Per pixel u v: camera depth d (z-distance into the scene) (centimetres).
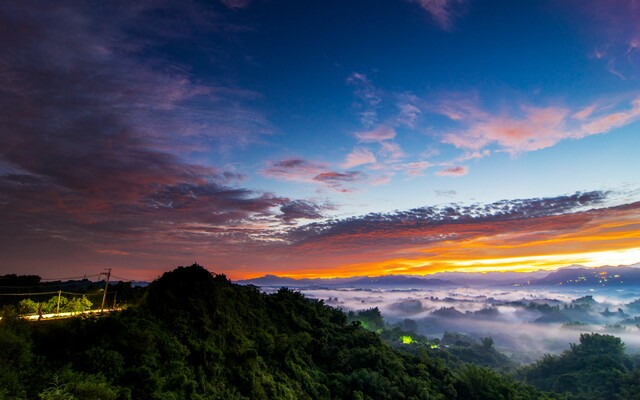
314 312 7700
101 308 4319
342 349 6662
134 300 4972
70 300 4197
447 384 7069
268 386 4372
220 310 4875
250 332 5225
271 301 7119
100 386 2494
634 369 10781
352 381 5653
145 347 3198
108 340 3062
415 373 7056
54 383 2422
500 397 7088
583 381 11375
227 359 4147
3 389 2194
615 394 9862
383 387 5722
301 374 5238
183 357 3575
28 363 2519
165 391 3008
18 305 3934
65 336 2925
